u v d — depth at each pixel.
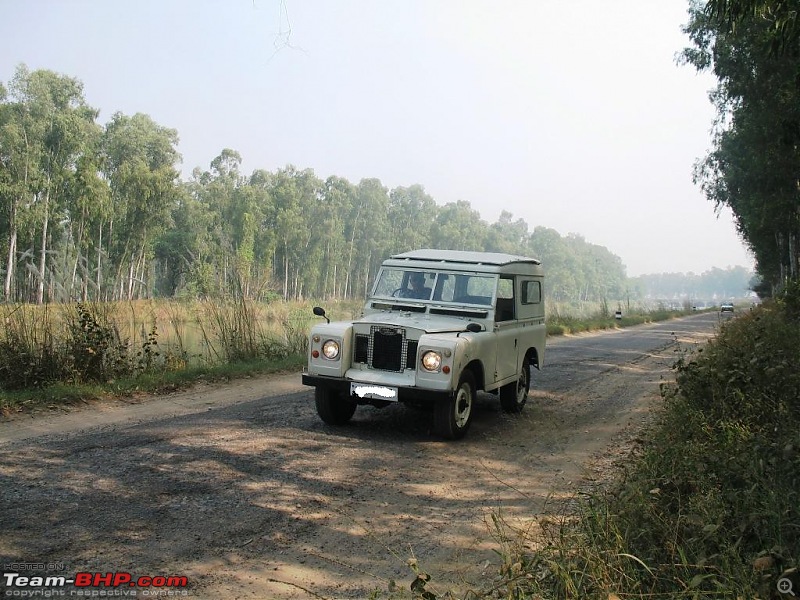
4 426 7.98
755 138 24.58
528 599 3.58
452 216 137.12
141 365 12.10
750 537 4.12
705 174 34.19
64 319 11.41
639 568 3.83
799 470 4.99
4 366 9.99
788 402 7.32
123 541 4.55
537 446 8.09
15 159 53.09
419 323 8.19
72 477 5.88
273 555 4.51
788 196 25.69
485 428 8.91
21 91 58.25
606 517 4.11
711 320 53.50
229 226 72.25
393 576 4.31
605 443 8.38
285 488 5.91
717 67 24.98
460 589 4.14
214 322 14.88
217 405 9.86
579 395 12.05
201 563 4.30
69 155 58.88
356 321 8.29
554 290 173.25
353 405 8.79
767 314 18.80
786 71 21.81
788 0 8.13
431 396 7.61
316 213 95.88
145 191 59.84
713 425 7.07
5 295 12.54
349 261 103.88
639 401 11.59
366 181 115.25
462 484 6.41
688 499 4.80
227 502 5.45
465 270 9.04
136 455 6.68
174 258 65.94
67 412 8.93
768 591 3.28
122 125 72.19
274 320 16.38
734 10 8.44
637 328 38.56
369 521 5.27
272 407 9.65
